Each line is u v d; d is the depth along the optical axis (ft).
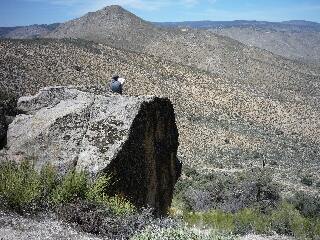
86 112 32.24
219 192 72.79
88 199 24.13
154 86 403.54
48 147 29.50
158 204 36.22
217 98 429.79
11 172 23.38
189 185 113.09
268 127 389.19
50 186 24.31
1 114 31.04
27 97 36.40
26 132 30.73
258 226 36.35
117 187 29.17
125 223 22.82
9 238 18.17
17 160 28.19
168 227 23.08
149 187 34.14
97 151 29.43
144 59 487.20
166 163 37.60
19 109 35.24
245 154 284.41
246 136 332.80
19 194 21.88
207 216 38.83
